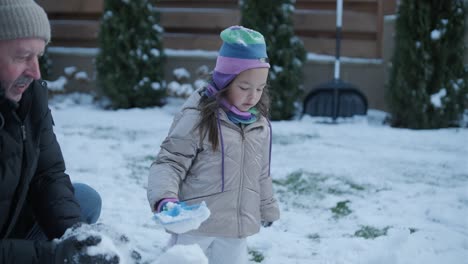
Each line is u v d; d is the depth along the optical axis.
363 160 6.14
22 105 2.06
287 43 8.72
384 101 9.38
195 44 10.08
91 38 10.46
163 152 2.68
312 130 7.74
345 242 3.85
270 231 4.12
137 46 9.33
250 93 2.74
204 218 2.00
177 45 10.12
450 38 8.05
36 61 1.93
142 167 5.75
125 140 6.92
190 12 10.11
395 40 8.34
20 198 2.10
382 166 5.91
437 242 3.80
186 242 2.73
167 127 7.84
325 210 4.64
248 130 2.80
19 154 2.03
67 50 10.37
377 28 9.55
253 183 2.81
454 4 8.02
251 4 8.69
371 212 4.55
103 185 5.06
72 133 7.20
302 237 4.02
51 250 1.78
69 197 2.33
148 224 4.15
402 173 5.67
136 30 9.32
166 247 2.82
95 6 10.41
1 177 1.98
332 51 9.66
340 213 4.56
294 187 5.24
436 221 4.35
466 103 8.22
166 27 10.21
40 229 2.39
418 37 8.10
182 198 2.75
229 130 2.75
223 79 2.74
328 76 9.47
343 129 7.85
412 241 3.78
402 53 8.17
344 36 9.70
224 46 2.77
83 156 6.01
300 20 9.70
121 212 4.38
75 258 1.69
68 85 10.30
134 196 4.81
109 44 9.30
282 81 8.63
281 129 7.80
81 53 10.27
